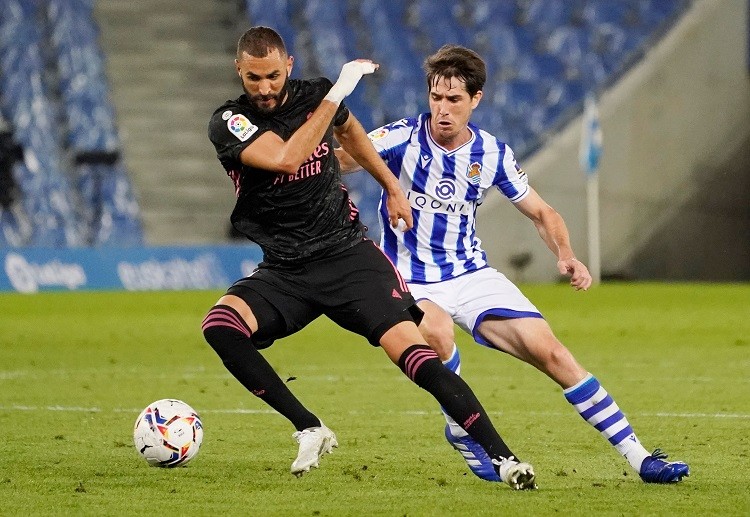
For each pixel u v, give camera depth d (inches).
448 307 824.9
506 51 4488.2
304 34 4443.9
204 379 1492.4
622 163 4151.1
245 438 981.2
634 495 708.7
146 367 1656.0
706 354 1804.9
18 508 672.4
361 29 4475.9
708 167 4175.7
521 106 4338.1
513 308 788.0
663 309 2834.6
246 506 677.9
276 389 713.6
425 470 820.0
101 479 775.1
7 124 4067.4
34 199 3959.2
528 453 898.1
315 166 735.1
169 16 4463.6
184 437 805.9
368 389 1369.3
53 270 3533.5
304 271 741.3
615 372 1547.7
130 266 3582.7
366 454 895.7
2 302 3154.5
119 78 4303.6
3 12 4269.2
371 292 735.1
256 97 706.2
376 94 4335.6
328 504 683.4
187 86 4357.8
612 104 4160.9
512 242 3986.2
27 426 1064.2
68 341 2097.7
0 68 4180.6
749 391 1322.6
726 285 3912.4
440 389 698.2
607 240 4148.6
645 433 1000.2
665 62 4188.0
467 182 832.3
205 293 3555.6
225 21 4520.2
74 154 4084.6
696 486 741.9
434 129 818.8
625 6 4557.1
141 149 4192.9
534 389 1357.0
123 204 4035.4
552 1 4586.6
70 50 4281.5
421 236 839.1
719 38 4195.4
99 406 1218.6
